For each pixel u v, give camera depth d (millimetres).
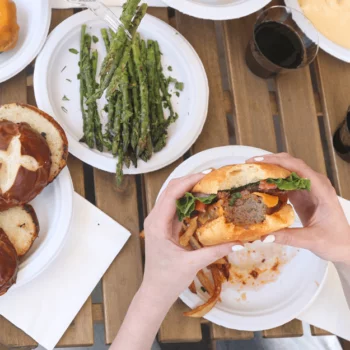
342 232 698
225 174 657
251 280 778
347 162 842
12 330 739
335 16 843
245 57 853
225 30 856
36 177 712
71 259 757
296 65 812
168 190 685
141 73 771
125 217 786
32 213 734
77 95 803
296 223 788
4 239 706
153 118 787
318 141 845
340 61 872
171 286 701
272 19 811
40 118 749
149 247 702
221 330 776
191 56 821
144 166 778
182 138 795
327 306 786
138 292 724
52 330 737
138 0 735
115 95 767
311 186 696
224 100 846
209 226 652
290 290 778
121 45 746
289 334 786
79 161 790
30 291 741
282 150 850
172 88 824
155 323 718
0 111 742
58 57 803
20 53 786
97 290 881
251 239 673
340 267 744
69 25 798
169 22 859
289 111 848
